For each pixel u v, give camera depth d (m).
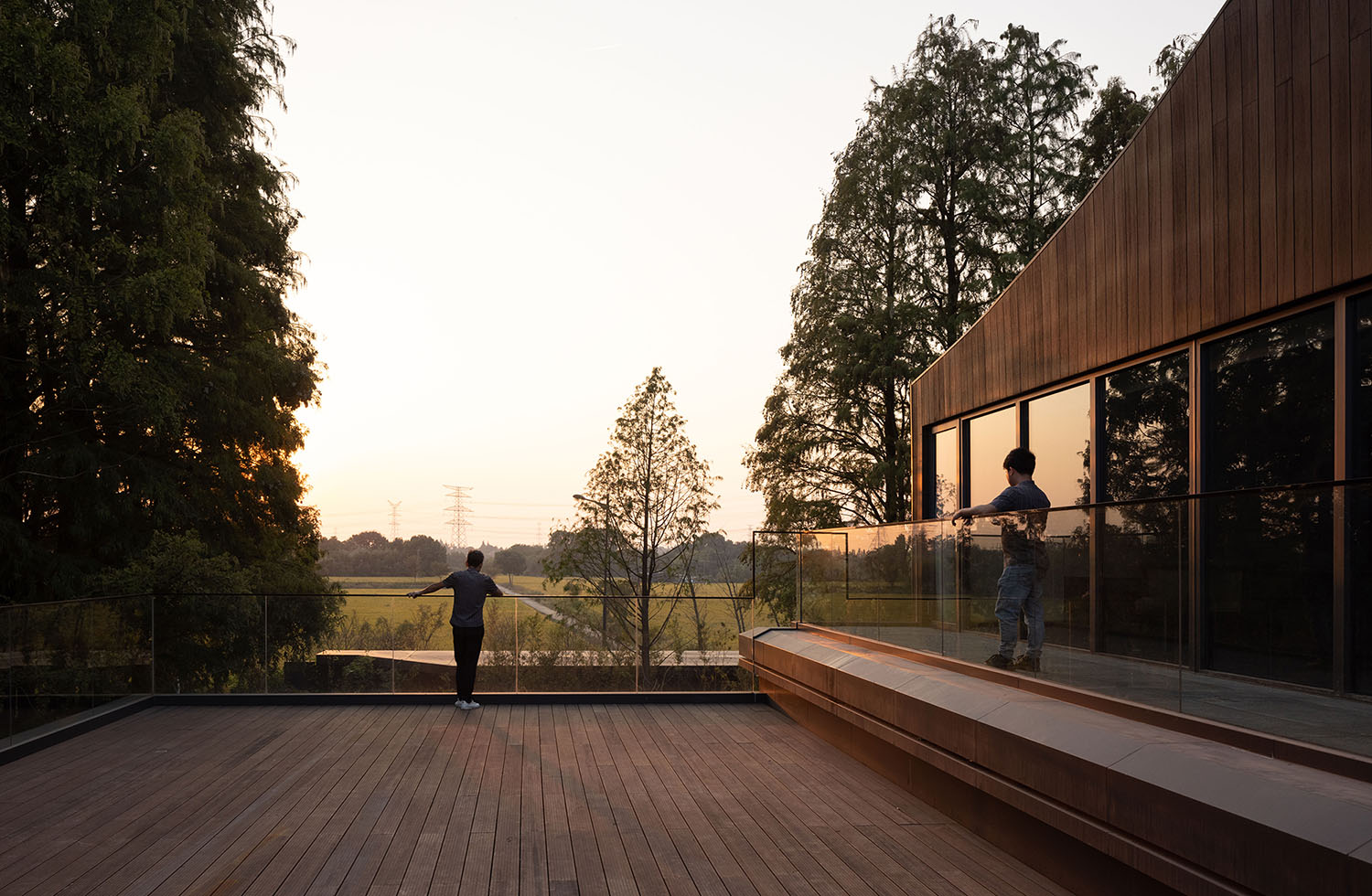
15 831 5.86
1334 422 6.47
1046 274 10.34
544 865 5.21
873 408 25.41
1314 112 6.55
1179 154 8.05
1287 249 6.79
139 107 13.26
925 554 7.52
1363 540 3.46
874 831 5.88
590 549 23.86
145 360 15.74
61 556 15.80
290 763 7.81
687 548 24.28
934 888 4.86
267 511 20.72
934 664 7.23
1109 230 9.10
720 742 8.78
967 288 25.64
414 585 20.34
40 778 7.29
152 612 10.95
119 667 10.25
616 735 9.14
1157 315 8.31
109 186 13.95
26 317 13.43
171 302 13.90
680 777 7.34
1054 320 10.16
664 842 5.64
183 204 14.70
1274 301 6.91
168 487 16.83
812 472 25.83
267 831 5.85
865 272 25.92
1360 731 3.47
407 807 6.41
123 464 16.70
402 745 8.60
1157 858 4.00
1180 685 4.50
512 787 6.98
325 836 5.75
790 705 10.13
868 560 8.82
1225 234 7.46
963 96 26.64
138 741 8.81
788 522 25.16
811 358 25.61
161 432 15.77
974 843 5.64
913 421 14.36
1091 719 4.91
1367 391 6.21
